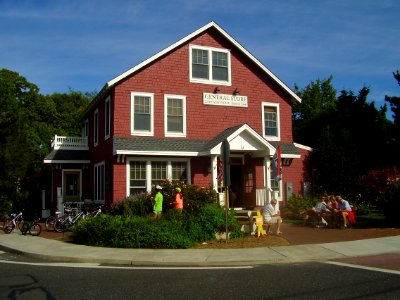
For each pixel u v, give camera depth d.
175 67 22.42
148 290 8.42
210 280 9.28
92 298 7.89
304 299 7.56
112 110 21.31
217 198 19.59
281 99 24.94
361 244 13.79
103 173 22.86
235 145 21.16
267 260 11.54
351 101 30.14
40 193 31.20
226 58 23.72
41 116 43.28
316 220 19.14
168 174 21.56
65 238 16.77
